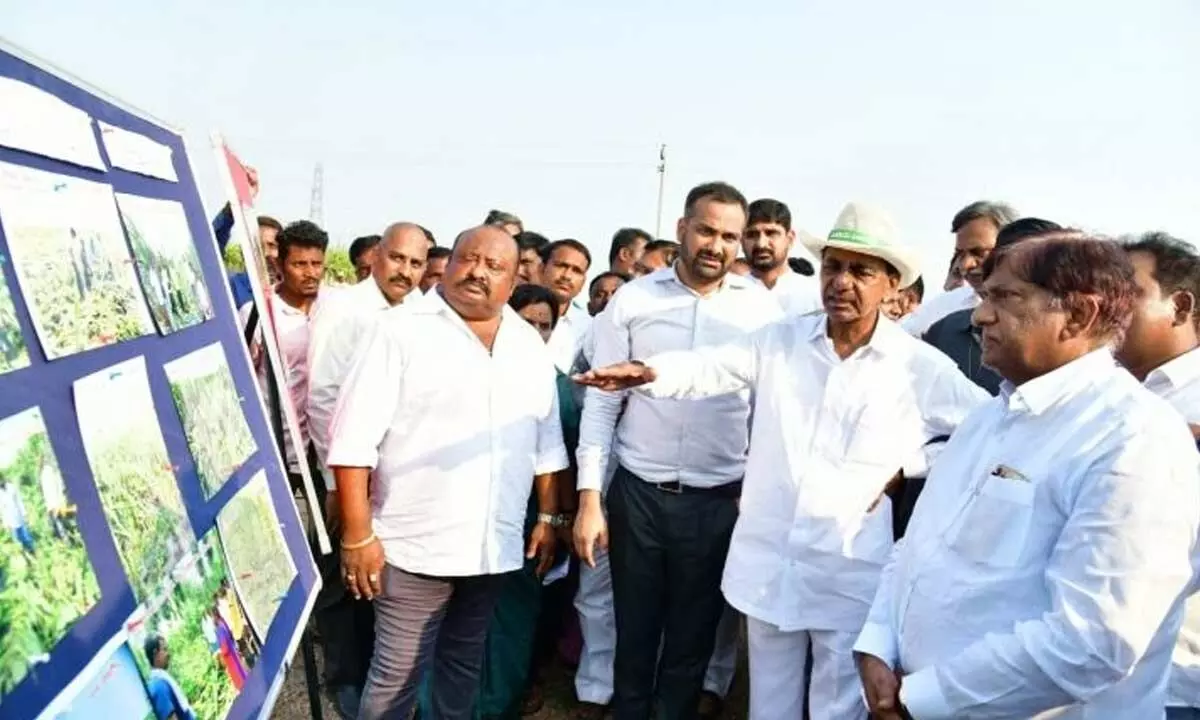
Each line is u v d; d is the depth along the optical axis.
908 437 2.69
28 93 1.22
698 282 3.20
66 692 1.05
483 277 2.64
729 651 3.88
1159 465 1.54
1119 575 1.51
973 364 3.52
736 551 2.86
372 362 2.60
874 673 1.97
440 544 2.66
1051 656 1.56
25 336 1.12
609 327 3.29
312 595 2.09
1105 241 1.70
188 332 1.72
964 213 3.73
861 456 2.65
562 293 4.79
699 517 3.15
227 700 1.47
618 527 3.26
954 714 1.69
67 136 1.33
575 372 3.91
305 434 3.76
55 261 1.23
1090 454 1.61
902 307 4.53
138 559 1.29
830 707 2.72
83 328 1.27
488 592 2.88
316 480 3.68
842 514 2.65
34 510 1.07
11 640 0.98
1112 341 1.73
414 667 2.75
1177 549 1.53
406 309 2.69
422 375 2.62
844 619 2.68
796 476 2.71
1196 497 1.55
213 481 1.67
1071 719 1.68
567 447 3.55
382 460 2.69
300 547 2.13
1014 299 1.72
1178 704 2.07
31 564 1.04
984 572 1.74
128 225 1.52
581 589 3.87
